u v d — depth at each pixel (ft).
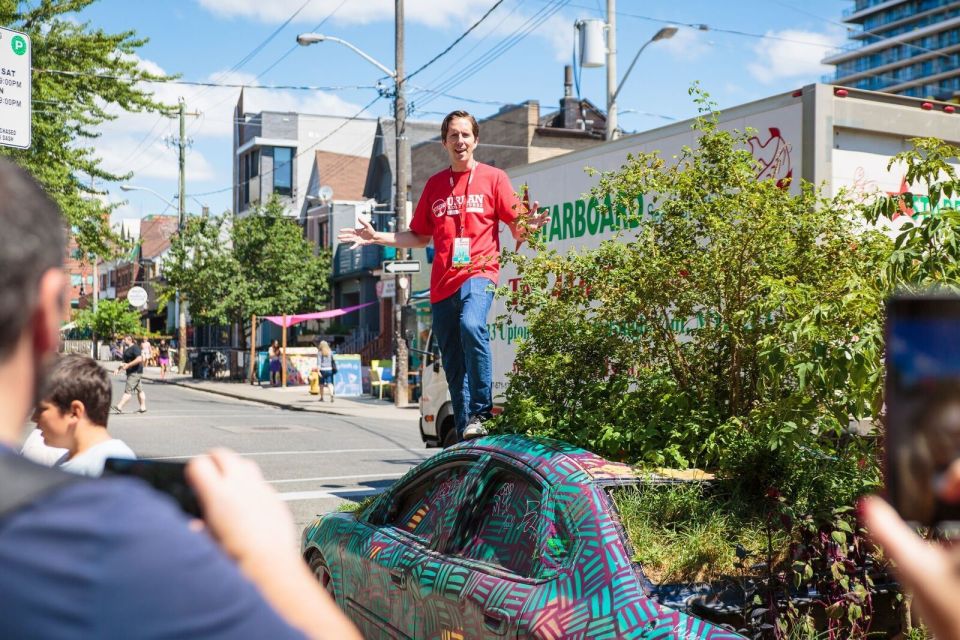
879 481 12.48
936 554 2.78
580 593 10.07
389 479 37.22
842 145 23.45
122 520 3.23
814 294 13.32
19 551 3.10
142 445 47.96
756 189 14.65
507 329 32.81
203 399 92.58
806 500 11.98
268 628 3.34
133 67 69.21
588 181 30.19
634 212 16.08
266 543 3.69
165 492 4.00
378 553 14.46
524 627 10.26
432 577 12.56
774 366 12.33
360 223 20.85
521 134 101.30
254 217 123.95
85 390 11.57
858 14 522.88
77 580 3.09
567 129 101.65
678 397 14.76
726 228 14.28
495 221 19.61
